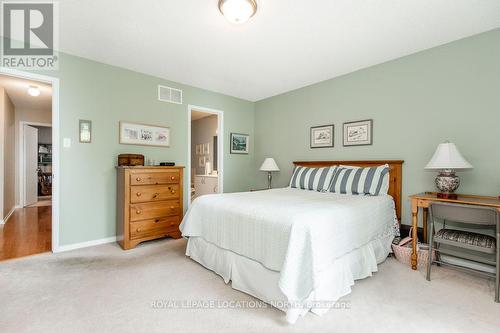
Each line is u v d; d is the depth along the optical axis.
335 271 1.79
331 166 3.35
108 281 2.05
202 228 2.37
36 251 2.74
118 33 2.37
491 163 2.32
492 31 2.30
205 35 2.41
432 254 2.22
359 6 1.95
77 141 2.85
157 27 2.26
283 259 1.58
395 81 2.94
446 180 2.30
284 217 1.69
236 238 1.97
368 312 1.63
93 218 2.98
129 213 2.83
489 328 1.47
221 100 4.33
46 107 5.46
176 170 3.25
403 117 2.88
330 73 3.41
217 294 1.87
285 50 2.72
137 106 3.34
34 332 1.43
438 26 2.25
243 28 2.28
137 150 3.33
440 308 1.68
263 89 4.11
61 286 1.96
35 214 4.69
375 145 3.13
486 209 1.76
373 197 2.61
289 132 4.21
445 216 1.98
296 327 1.48
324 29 2.29
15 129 5.30
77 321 1.53
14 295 1.82
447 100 2.56
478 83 2.38
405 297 1.82
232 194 2.80
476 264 2.17
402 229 2.86
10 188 4.70
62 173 2.76
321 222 1.69
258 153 4.78
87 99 2.92
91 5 1.94
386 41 2.52
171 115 3.68
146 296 1.83
